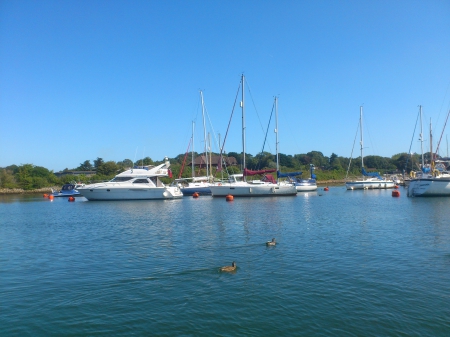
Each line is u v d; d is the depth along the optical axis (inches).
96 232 1014.4
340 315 432.5
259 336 390.6
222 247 768.3
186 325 415.2
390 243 786.2
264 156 4065.0
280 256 685.9
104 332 405.7
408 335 387.5
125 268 629.3
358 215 1274.6
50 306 476.1
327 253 705.0
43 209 1825.8
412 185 2012.8
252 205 1723.7
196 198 2231.8
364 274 573.3
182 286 533.6
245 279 557.6
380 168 4950.8
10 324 428.8
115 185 2148.1
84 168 5216.5
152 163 3745.1
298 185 2807.6
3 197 3029.0
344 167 4977.9
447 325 406.0
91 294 512.7
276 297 486.0
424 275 565.0
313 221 1133.1
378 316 428.5
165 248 772.6
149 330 406.9
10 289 541.3
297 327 407.2
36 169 3937.0
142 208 1696.6
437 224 1027.9
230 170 3262.8
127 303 478.3
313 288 516.1
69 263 674.8
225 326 411.5
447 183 1888.5
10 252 778.2
